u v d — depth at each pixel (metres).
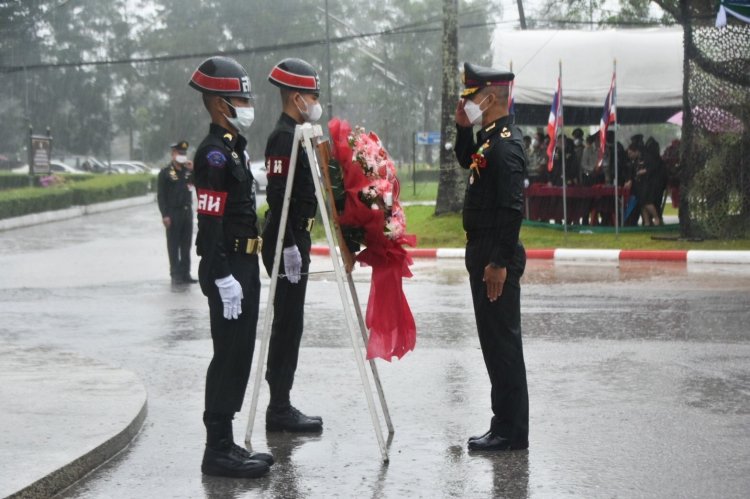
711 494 5.78
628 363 9.52
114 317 13.02
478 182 6.57
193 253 22.56
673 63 23.66
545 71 23.64
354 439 7.09
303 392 8.55
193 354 10.40
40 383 8.40
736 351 10.02
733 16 19.58
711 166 20.61
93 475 6.31
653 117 30.11
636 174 23.22
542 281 16.05
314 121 7.26
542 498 5.76
